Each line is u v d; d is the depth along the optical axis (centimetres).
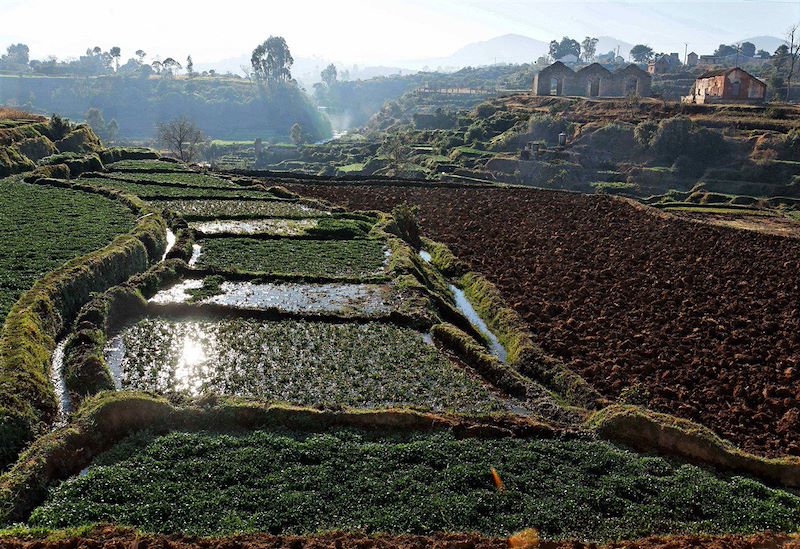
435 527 1759
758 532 1816
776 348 3133
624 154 11344
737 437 2400
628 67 14888
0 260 3612
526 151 11419
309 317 3256
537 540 1716
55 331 2944
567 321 3431
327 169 14012
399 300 3531
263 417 2280
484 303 3797
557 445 2205
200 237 4650
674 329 3347
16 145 6881
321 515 1789
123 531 1688
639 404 2591
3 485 1853
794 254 4741
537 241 5088
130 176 6831
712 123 11319
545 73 15288
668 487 1991
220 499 1828
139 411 2238
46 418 2281
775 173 9881
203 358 2781
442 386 2627
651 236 5206
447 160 12112
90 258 3578
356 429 2252
